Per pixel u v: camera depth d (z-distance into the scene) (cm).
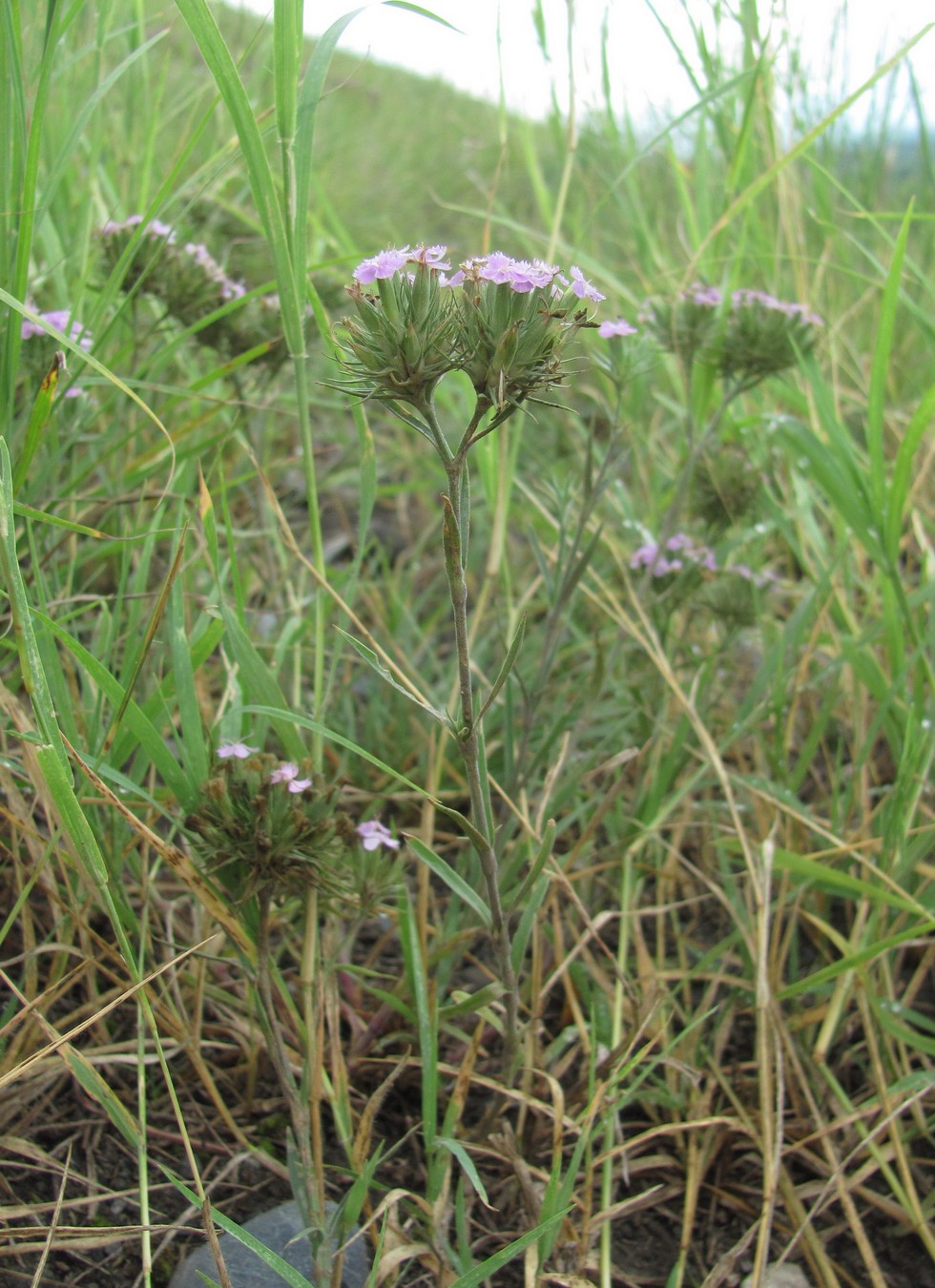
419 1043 41
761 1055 42
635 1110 45
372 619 66
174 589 41
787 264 75
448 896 51
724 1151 43
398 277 31
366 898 40
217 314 49
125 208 64
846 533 59
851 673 61
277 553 66
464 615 33
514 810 45
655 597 54
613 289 74
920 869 49
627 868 49
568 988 45
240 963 40
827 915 52
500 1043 45
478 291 31
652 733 54
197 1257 36
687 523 64
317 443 83
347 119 131
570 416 79
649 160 96
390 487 73
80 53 50
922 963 48
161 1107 42
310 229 77
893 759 54
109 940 44
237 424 52
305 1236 37
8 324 42
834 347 73
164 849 36
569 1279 37
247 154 40
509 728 50
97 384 54
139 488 54
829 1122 44
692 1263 41
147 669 48
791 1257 41
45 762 33
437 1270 36
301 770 37
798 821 52
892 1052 46
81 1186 39
